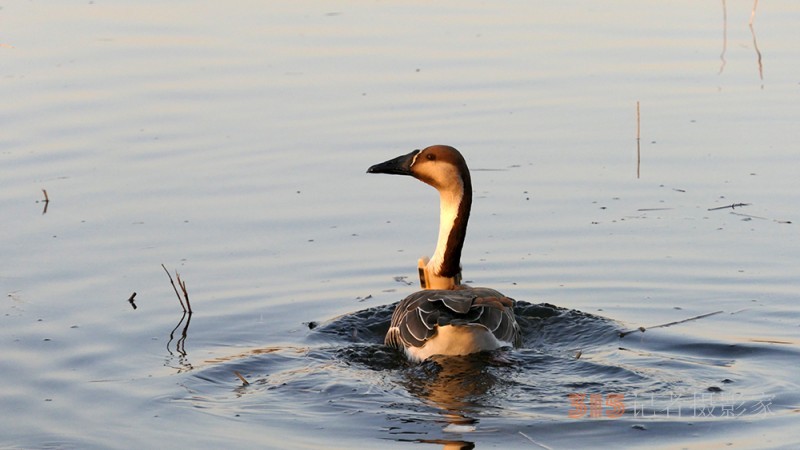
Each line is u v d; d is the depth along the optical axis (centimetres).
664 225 2175
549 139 2608
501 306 1582
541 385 1522
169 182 2397
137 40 3284
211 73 3022
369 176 2456
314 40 3300
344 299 1916
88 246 2103
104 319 1817
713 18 3466
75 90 2880
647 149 2541
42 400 1517
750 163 2442
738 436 1352
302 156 2530
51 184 2372
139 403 1501
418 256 2084
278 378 1583
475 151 2538
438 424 1409
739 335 1717
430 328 1605
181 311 1858
